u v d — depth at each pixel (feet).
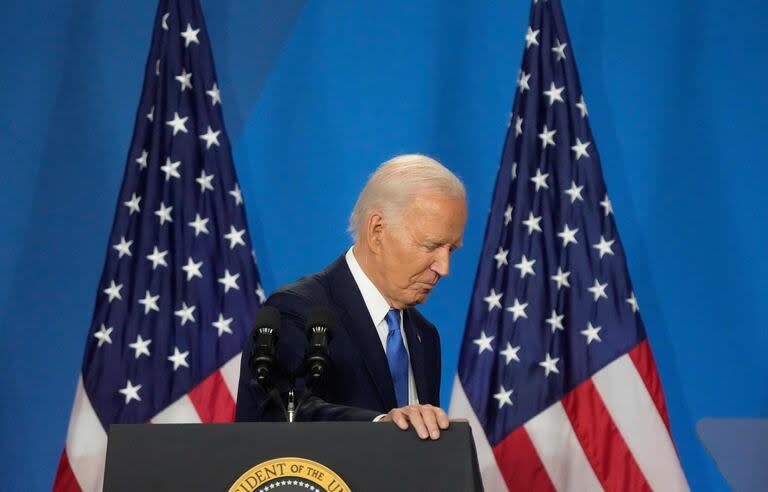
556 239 41.11
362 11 46.01
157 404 39.37
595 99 45.50
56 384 42.98
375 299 25.81
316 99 45.57
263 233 44.60
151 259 40.42
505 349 40.27
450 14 46.01
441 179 24.99
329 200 45.01
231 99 45.32
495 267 41.04
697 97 45.50
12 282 43.50
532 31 42.86
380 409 24.41
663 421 39.65
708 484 43.14
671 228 44.73
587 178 41.50
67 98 44.83
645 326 44.11
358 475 15.16
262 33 45.83
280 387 21.06
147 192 40.81
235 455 15.24
